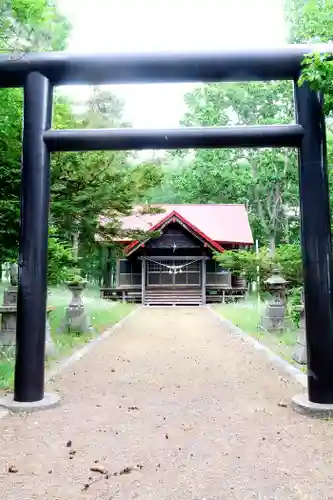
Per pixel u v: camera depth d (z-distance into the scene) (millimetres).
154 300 21938
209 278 22406
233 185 28078
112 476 3062
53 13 5250
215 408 4668
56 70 5035
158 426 4102
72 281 10711
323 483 2953
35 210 4859
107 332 11016
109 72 5055
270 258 12328
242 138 4930
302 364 6910
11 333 7609
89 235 10109
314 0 4363
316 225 4719
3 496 2766
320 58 4090
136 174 9430
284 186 26391
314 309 4633
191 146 5035
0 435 3844
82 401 4934
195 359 7504
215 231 24344
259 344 8969
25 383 4703
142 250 22328
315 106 4875
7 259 7789
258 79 5141
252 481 2988
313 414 4363
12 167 7301
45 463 3271
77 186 8805
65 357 7660
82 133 4984
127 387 5586
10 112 6777
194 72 5047
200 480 3006
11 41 5207
